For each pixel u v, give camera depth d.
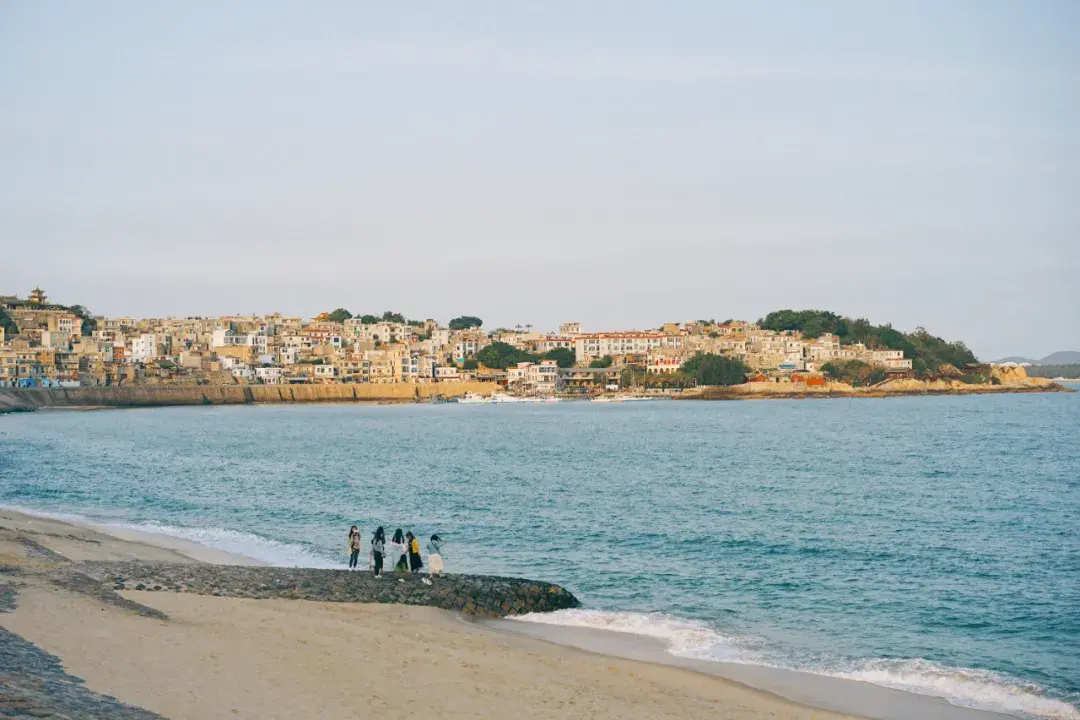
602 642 33.72
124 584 37.78
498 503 75.25
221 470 104.94
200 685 24.08
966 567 49.72
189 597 35.97
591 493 82.25
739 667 31.28
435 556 41.50
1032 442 144.50
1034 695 29.05
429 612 36.31
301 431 190.00
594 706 25.33
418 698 24.83
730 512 70.19
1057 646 35.47
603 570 48.81
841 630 37.34
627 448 139.12
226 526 63.00
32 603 31.44
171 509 72.25
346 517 67.50
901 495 80.62
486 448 140.62
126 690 22.97
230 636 29.66
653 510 71.19
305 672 26.17
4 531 50.06
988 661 33.53
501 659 29.41
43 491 84.88
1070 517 67.38
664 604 41.59
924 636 36.62
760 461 115.44
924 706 27.75
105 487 88.00
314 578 41.00
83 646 26.50
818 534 59.97
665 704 26.11
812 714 26.20
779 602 42.03
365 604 36.94
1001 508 72.25
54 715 19.41
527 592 39.16
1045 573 48.19
